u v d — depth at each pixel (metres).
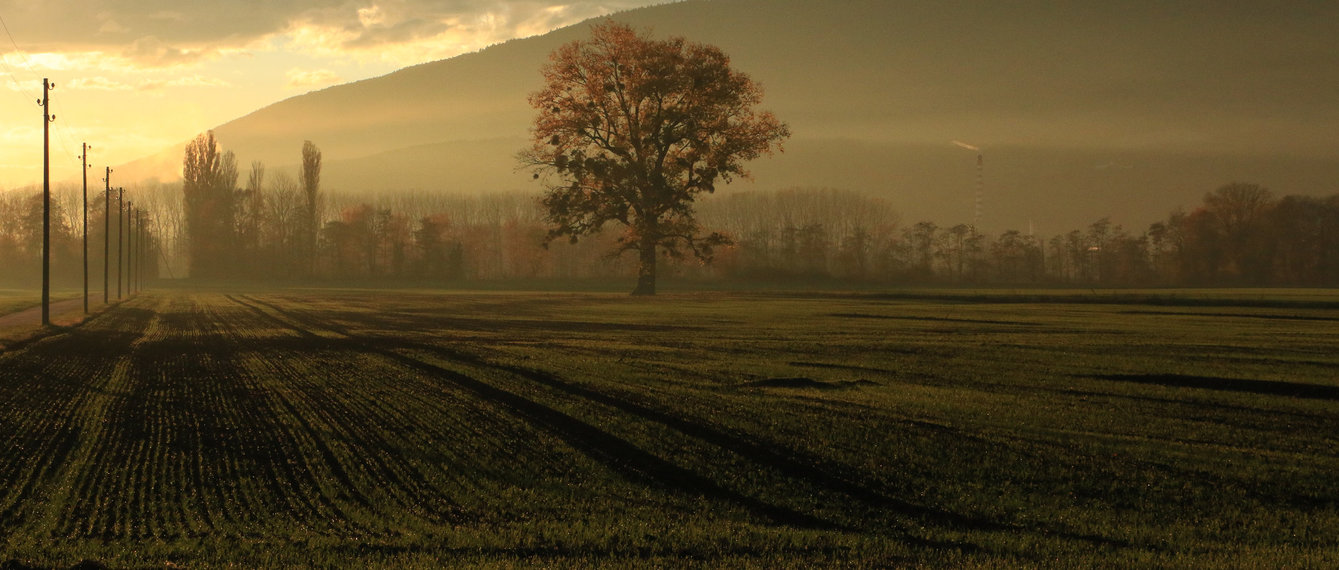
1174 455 15.15
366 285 133.25
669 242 77.44
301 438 16.41
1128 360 29.11
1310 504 12.60
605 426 17.45
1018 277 143.25
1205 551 10.57
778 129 73.62
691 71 72.00
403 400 20.78
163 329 44.88
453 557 10.10
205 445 15.83
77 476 13.65
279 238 154.00
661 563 9.91
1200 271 130.50
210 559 9.99
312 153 150.50
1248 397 21.34
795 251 140.88
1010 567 9.78
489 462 14.58
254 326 46.66
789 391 22.12
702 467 14.29
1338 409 19.77
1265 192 133.88
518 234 149.00
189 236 148.25
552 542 10.73
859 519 11.76
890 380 24.22
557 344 35.12
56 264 143.00
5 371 27.22
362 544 10.61
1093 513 12.08
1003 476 13.85
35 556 10.04
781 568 9.77
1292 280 129.25
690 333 40.66
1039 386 23.14
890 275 132.38
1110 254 142.25
